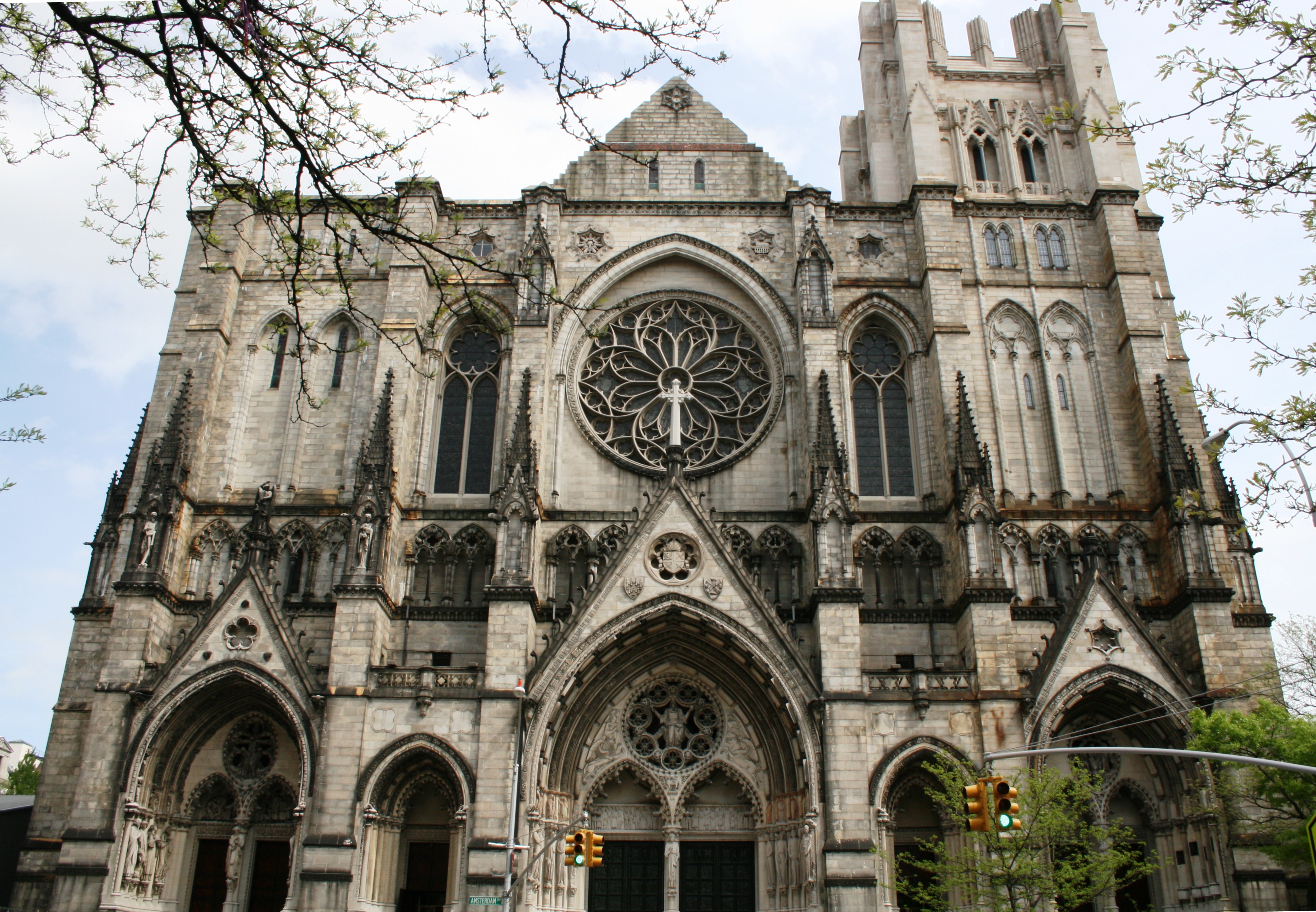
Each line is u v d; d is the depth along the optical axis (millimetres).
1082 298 67500
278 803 54469
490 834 49000
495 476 61469
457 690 51906
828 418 58094
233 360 65000
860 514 60625
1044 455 63406
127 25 17250
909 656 56781
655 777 54906
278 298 66750
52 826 53062
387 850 51156
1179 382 66938
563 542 60156
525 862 49125
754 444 63562
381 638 54688
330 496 61625
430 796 53906
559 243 68188
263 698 53781
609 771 55094
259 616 53688
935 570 59406
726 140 73375
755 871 53844
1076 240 69125
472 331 67438
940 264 65688
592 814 54812
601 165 72062
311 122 18344
